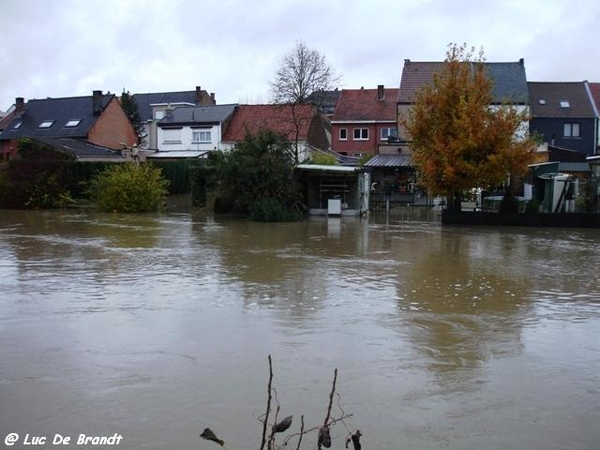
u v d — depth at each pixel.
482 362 6.30
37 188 30.34
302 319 7.89
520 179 29.12
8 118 55.97
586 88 46.50
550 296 9.59
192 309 8.34
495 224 22.72
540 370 6.08
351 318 7.99
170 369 5.96
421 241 17.19
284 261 12.86
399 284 10.42
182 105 55.91
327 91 46.94
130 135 51.03
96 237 17.23
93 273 11.12
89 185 32.06
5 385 5.53
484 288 10.18
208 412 4.99
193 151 49.09
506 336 7.27
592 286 10.46
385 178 35.44
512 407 5.18
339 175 26.92
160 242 16.12
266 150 24.98
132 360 6.20
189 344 6.75
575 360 6.40
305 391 5.45
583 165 23.86
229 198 26.05
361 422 4.86
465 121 21.92
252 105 51.12
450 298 9.35
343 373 5.90
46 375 5.77
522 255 14.39
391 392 5.46
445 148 22.39
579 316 8.28
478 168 22.11
